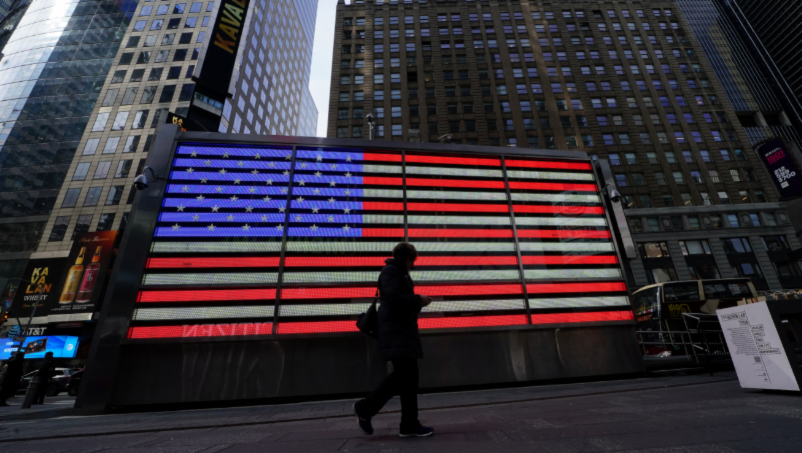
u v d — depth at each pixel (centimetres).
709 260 3494
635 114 4222
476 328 643
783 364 385
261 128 5225
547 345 662
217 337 570
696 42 4788
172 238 620
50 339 2783
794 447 191
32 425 432
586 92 4281
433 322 636
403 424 267
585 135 4066
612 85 4341
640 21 4847
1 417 542
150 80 3941
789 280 3412
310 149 730
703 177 3934
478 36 4559
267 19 5681
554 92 4272
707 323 763
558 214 770
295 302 611
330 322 607
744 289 1261
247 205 664
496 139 3997
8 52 4388
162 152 674
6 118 3784
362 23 4609
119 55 4131
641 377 681
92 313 2783
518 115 4119
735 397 385
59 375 1666
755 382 418
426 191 736
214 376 559
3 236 3225
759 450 188
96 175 3478
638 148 4003
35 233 3238
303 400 566
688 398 396
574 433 253
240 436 302
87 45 4228
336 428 327
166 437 314
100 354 539
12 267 3106
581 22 4750
